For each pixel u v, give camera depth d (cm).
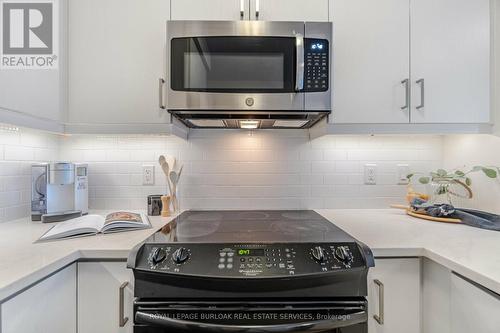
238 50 117
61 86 122
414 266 94
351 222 126
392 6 127
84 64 125
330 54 117
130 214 128
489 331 73
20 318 71
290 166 157
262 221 126
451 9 128
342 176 156
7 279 69
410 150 156
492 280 69
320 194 156
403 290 94
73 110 125
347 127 129
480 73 128
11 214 128
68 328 88
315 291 83
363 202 156
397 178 156
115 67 125
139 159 155
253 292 82
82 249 91
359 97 127
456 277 82
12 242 97
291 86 117
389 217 137
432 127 129
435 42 128
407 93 127
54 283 82
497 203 128
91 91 125
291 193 157
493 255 85
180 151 155
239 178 156
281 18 126
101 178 154
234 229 110
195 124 147
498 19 128
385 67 127
